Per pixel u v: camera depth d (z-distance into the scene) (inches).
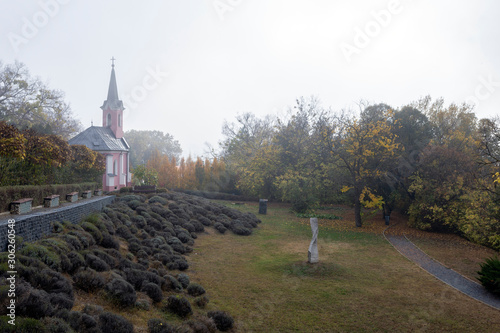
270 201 1608.0
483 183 819.4
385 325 369.1
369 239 848.3
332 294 457.7
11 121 1502.2
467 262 648.4
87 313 277.4
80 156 908.0
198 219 893.2
